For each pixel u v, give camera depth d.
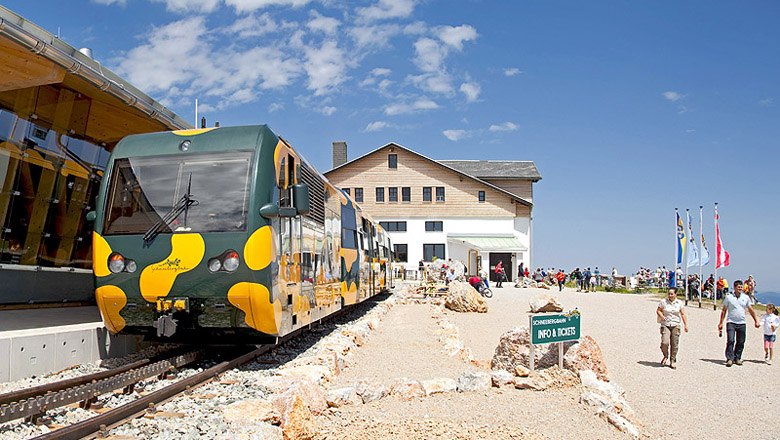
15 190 14.15
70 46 11.09
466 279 43.22
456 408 8.65
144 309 10.20
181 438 6.11
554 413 8.59
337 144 65.62
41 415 6.72
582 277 48.28
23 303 14.38
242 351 12.32
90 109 15.45
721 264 33.78
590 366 10.70
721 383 13.56
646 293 45.44
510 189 64.75
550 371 10.37
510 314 27.16
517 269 60.00
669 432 9.28
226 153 10.51
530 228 60.75
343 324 19.91
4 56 10.66
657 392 12.37
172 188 10.41
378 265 28.62
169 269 10.02
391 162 60.22
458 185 60.22
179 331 10.42
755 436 9.30
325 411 8.05
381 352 14.18
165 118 14.67
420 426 7.54
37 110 14.28
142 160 10.68
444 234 59.84
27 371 9.10
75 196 16.02
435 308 26.77
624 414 9.22
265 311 10.09
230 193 10.24
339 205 17.33
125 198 10.47
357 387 8.98
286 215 10.55
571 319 10.86
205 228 10.09
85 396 7.36
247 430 6.37
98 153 16.61
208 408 7.39
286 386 8.82
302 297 12.23
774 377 14.44
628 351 17.92
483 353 17.06
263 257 10.04
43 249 15.14
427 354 14.08
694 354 17.78
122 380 8.18
